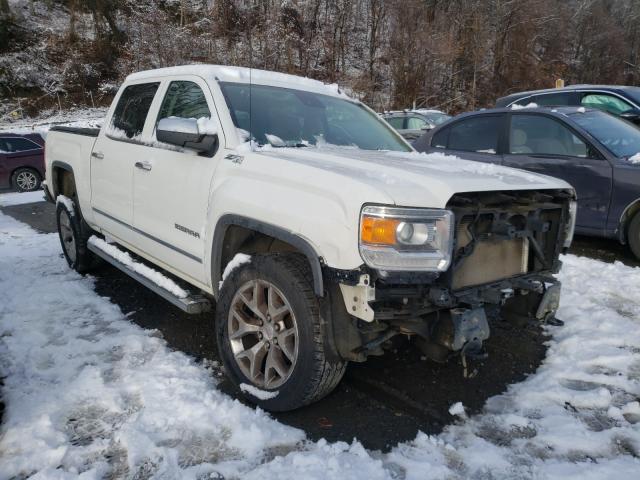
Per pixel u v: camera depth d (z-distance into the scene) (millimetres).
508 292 2867
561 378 3127
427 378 3119
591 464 2322
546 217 2994
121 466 2254
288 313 2600
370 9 30938
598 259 5645
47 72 29234
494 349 3539
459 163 3172
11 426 2496
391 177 2432
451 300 2387
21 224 7840
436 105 27000
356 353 2449
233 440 2424
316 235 2354
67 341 3473
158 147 3576
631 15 42969
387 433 2551
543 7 35094
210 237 2998
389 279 2217
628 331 3711
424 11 30125
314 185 2445
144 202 3666
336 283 2414
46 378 2984
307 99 3779
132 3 31328
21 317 3861
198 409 2639
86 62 30156
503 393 2967
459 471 2271
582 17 39156
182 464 2271
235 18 28172
